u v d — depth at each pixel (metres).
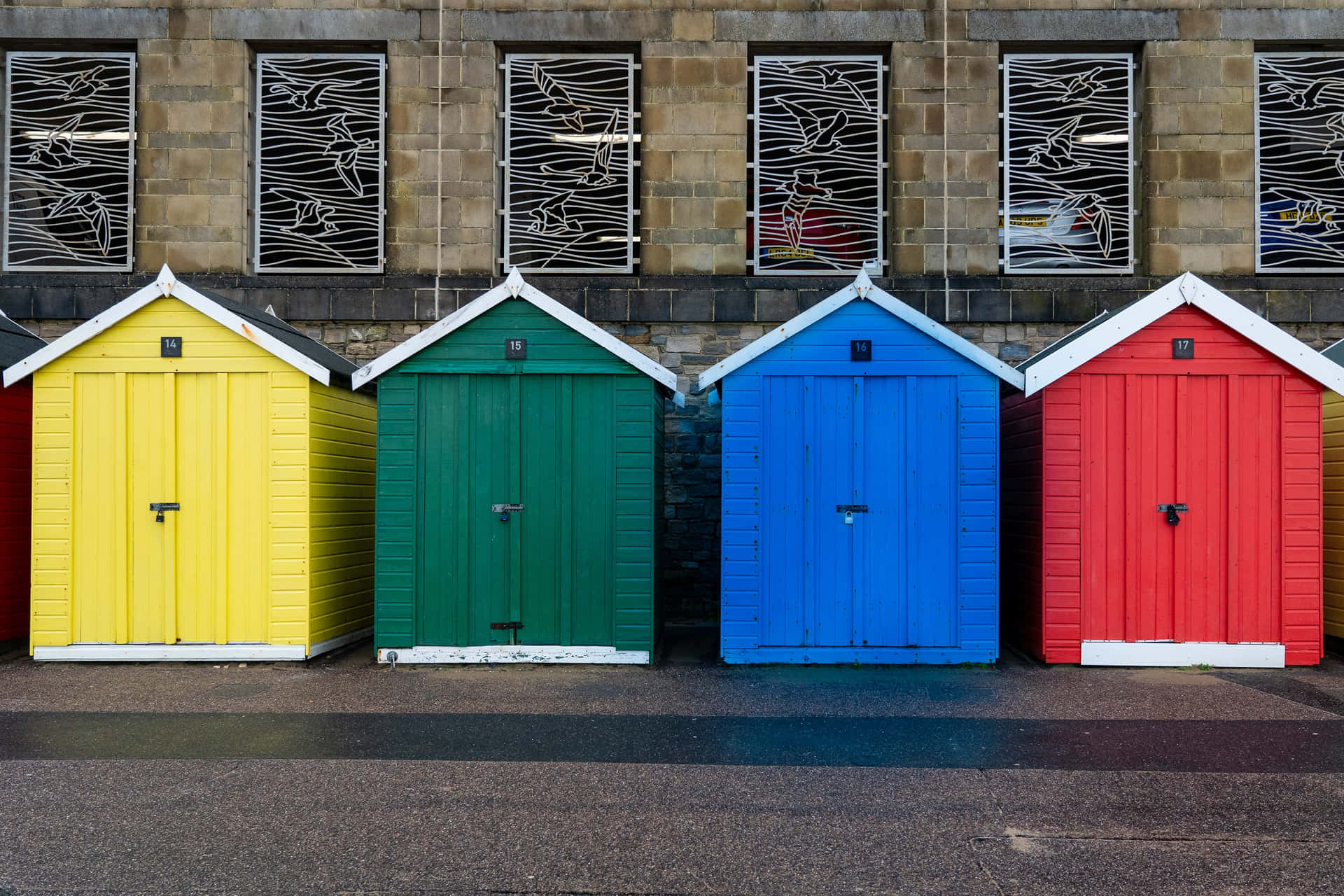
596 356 7.92
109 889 3.74
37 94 10.82
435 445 7.92
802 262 10.81
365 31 10.54
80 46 10.73
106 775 5.11
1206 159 10.47
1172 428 7.89
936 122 10.52
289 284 10.46
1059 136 10.77
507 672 7.71
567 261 10.88
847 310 7.96
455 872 3.92
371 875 3.89
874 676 7.57
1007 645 8.77
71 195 10.77
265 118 10.78
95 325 7.89
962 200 10.49
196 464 7.93
